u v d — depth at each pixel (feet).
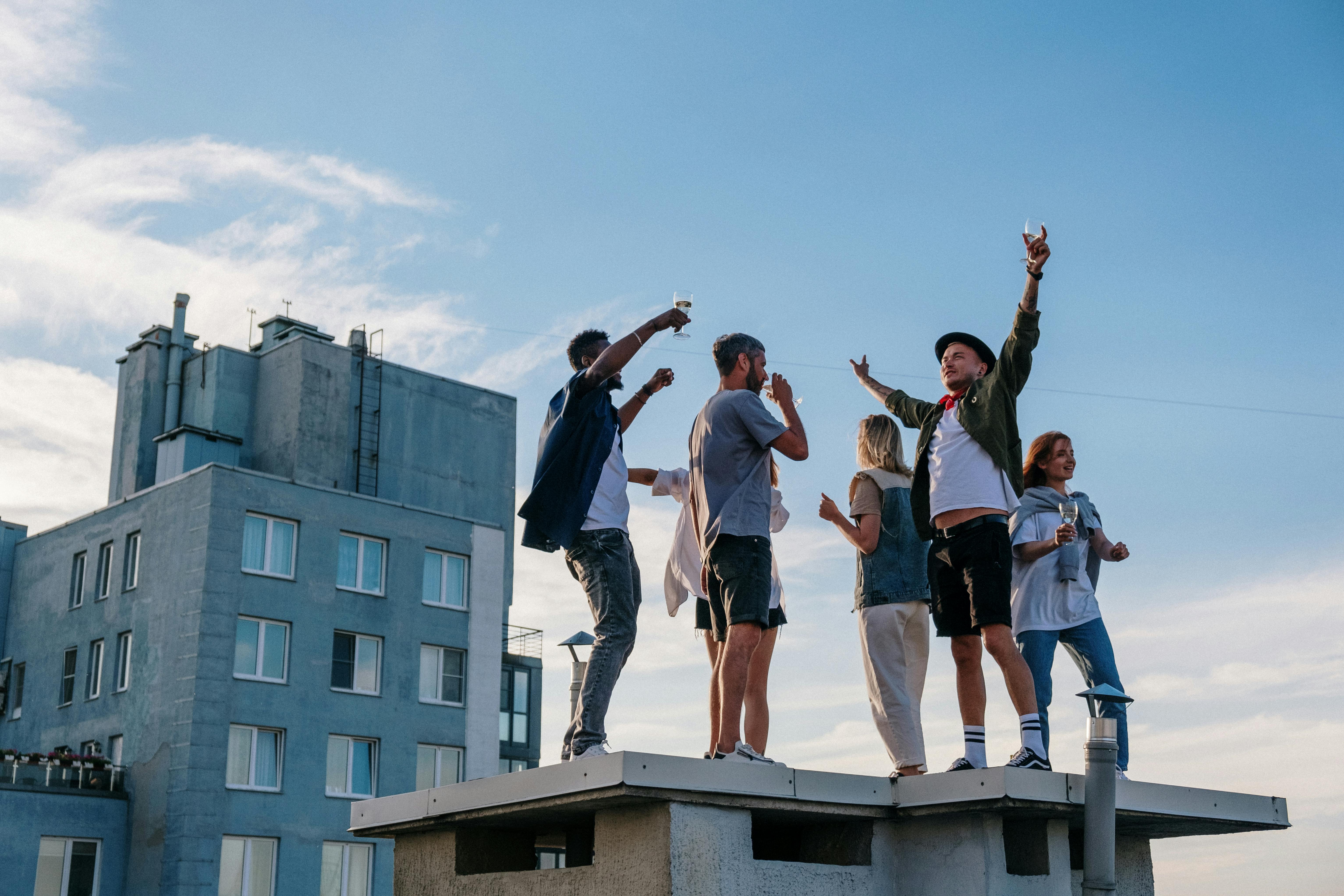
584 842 20.13
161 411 143.64
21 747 121.80
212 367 139.54
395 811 20.49
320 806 109.09
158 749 105.60
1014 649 19.20
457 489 147.02
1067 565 22.67
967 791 17.60
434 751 118.62
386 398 142.51
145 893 102.17
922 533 21.03
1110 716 19.79
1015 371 19.89
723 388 20.25
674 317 19.67
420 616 120.06
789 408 19.97
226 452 135.44
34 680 123.24
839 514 23.44
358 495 118.21
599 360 19.15
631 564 19.48
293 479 130.52
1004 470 19.98
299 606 111.86
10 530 133.18
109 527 119.96
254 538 111.34
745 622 18.13
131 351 147.23
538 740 155.33
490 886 18.75
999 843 17.93
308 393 136.26
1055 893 18.35
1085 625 22.68
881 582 22.95
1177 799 20.04
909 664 23.08
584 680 18.53
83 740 114.62
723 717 17.76
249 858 104.58
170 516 112.78
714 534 18.58
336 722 111.75
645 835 16.31
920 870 18.37
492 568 126.72
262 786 106.73
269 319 148.56
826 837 18.75
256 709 107.34
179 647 107.04
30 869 98.94
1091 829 17.46
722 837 16.51
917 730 22.79
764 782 16.90
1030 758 18.65
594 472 18.98
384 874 111.24
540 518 18.79
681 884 15.90
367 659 116.16
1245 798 21.09
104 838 103.96
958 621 20.07
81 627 119.55
